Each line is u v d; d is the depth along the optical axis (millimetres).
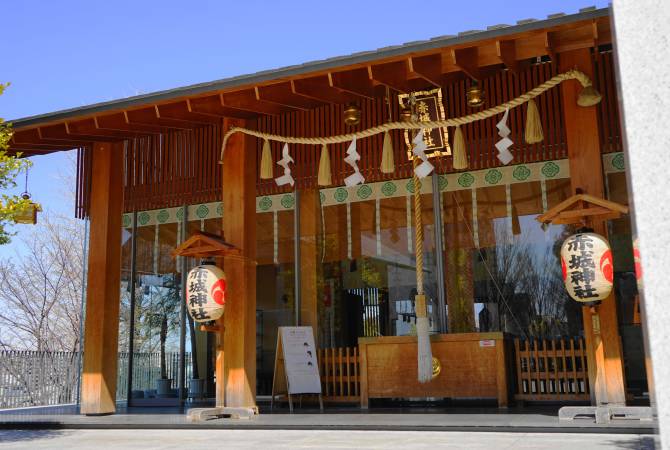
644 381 7426
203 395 9195
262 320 9141
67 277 21969
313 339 8219
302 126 8641
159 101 6797
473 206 8289
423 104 7652
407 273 8492
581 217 5555
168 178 9359
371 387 7629
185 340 9352
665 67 1538
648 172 1518
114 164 7984
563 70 5938
